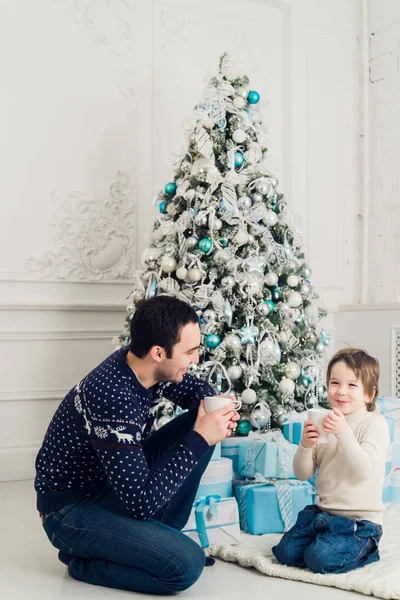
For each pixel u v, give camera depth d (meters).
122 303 3.79
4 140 3.53
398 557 2.10
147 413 1.90
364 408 2.14
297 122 4.39
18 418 3.55
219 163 2.97
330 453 2.11
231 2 4.20
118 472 1.72
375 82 4.56
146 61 3.91
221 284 2.79
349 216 4.61
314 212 4.44
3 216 3.52
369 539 2.02
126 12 3.86
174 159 3.10
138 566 1.83
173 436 2.03
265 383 2.83
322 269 4.46
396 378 4.17
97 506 1.88
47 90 3.64
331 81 4.52
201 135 2.93
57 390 3.63
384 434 2.09
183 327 1.80
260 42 4.29
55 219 3.64
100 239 3.75
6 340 3.52
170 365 1.82
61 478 1.90
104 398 1.76
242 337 2.73
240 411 2.76
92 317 3.73
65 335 3.66
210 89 3.02
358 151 4.63
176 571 1.80
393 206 4.41
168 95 3.97
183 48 4.03
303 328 3.01
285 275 2.96
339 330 4.53
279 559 2.06
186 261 2.83
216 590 1.90
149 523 1.84
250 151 3.02
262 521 2.35
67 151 3.68
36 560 2.19
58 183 3.65
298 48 4.40
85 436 1.80
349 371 2.12
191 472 1.96
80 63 3.72
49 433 1.89
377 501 2.06
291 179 4.35
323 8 4.50
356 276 4.62
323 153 4.48
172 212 2.98
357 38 4.64
